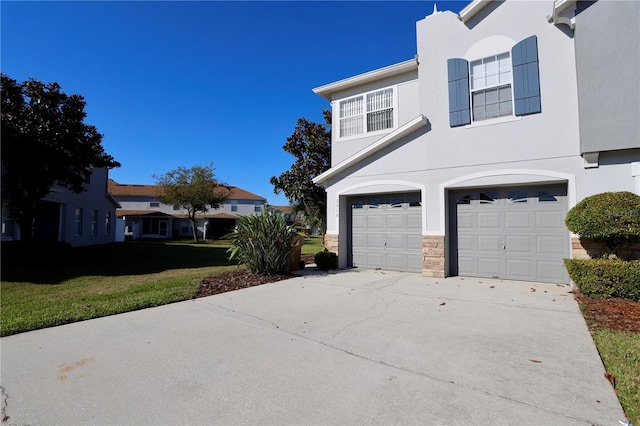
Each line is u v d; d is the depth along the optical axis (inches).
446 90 350.9
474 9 334.0
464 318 203.5
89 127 535.2
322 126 660.7
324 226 646.5
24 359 148.7
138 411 107.5
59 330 190.1
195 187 1227.9
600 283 235.0
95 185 891.4
